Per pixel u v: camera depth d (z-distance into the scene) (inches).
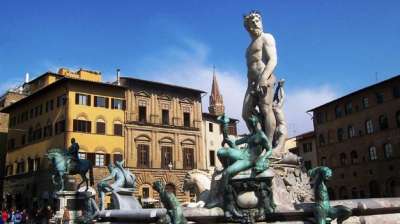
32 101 2536.9
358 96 2642.7
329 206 327.0
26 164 2500.0
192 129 2623.0
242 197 342.3
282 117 521.3
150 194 2385.6
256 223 338.0
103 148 2276.1
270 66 515.5
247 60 538.9
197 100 2699.3
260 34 534.3
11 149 2691.9
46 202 2151.8
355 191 2608.3
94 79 2546.8
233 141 369.7
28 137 2524.6
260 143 355.6
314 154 3016.7
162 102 2549.2
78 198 783.1
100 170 2228.1
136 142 2399.1
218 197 366.6
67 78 2206.0
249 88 532.7
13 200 2551.7
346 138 2714.1
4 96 3011.8
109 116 2332.7
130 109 2418.8
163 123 2519.7
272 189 357.4
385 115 2448.3
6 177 2672.2
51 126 2314.2
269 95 512.4
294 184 464.4
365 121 2578.7
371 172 2500.0
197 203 438.9
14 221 1579.7
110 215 430.9
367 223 369.1
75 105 2231.8
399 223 390.0
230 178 346.9
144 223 375.9
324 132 2903.5
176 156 2527.1
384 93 2461.9
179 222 321.7
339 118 2783.0
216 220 349.4
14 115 2731.3
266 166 346.0
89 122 2260.1
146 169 2391.7
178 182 2492.6
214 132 2768.2
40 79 2630.4
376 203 377.7
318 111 2972.4
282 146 507.5
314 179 335.3
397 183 2347.4
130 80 2439.7
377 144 2484.0
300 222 335.9
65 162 839.7
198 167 2598.4
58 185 832.3
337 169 2758.4
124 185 614.5
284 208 342.0
